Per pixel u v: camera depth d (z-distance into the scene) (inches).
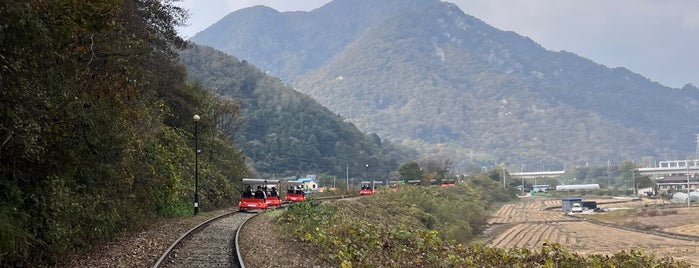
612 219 3336.6
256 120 6333.7
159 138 1296.8
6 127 414.0
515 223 3193.9
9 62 397.4
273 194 1696.6
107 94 618.2
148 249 639.1
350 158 6530.5
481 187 5329.7
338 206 1563.7
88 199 649.6
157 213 1110.4
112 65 653.9
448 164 6929.1
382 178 6663.4
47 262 506.9
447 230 2089.1
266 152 5959.6
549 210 4389.8
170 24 1470.2
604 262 748.0
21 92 419.5
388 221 1846.7
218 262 546.6
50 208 514.0
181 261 551.2
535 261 736.3
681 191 6151.6
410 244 763.4
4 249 406.0
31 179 503.5
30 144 433.7
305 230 816.3
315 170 6092.5
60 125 511.5
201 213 1352.1
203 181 1622.8
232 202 1828.2
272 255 612.7
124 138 749.9
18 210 457.7
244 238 774.5
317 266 539.8
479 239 2365.9
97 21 490.0
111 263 530.6
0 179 444.8
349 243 685.9
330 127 7086.6
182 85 1825.8
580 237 2428.6
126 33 839.1
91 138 611.5
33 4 412.8
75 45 569.0
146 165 1009.5
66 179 583.5
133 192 927.7
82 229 613.3
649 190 6422.2
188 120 1809.8
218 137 2135.8
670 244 2096.5
